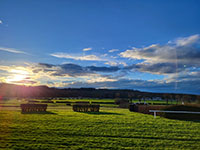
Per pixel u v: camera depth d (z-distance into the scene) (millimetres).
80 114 24016
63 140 12305
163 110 24844
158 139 13211
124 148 11258
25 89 135875
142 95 108875
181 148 11586
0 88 124375
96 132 14266
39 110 27469
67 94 141625
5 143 11484
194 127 17047
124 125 16797
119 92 134125
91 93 146625
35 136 12914
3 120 17844
